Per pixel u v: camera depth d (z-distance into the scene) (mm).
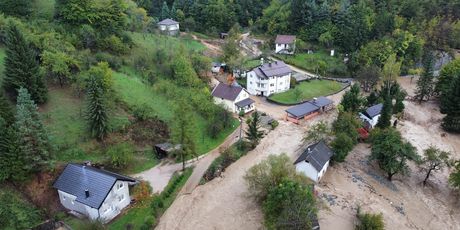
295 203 47188
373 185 64688
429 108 103438
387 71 114375
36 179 52688
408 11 139375
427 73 104688
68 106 66688
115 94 72375
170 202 56594
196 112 80312
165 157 65750
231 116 82312
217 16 144000
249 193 59594
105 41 88938
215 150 71062
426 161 65000
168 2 160500
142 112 69938
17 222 47125
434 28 136250
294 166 59969
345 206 58125
